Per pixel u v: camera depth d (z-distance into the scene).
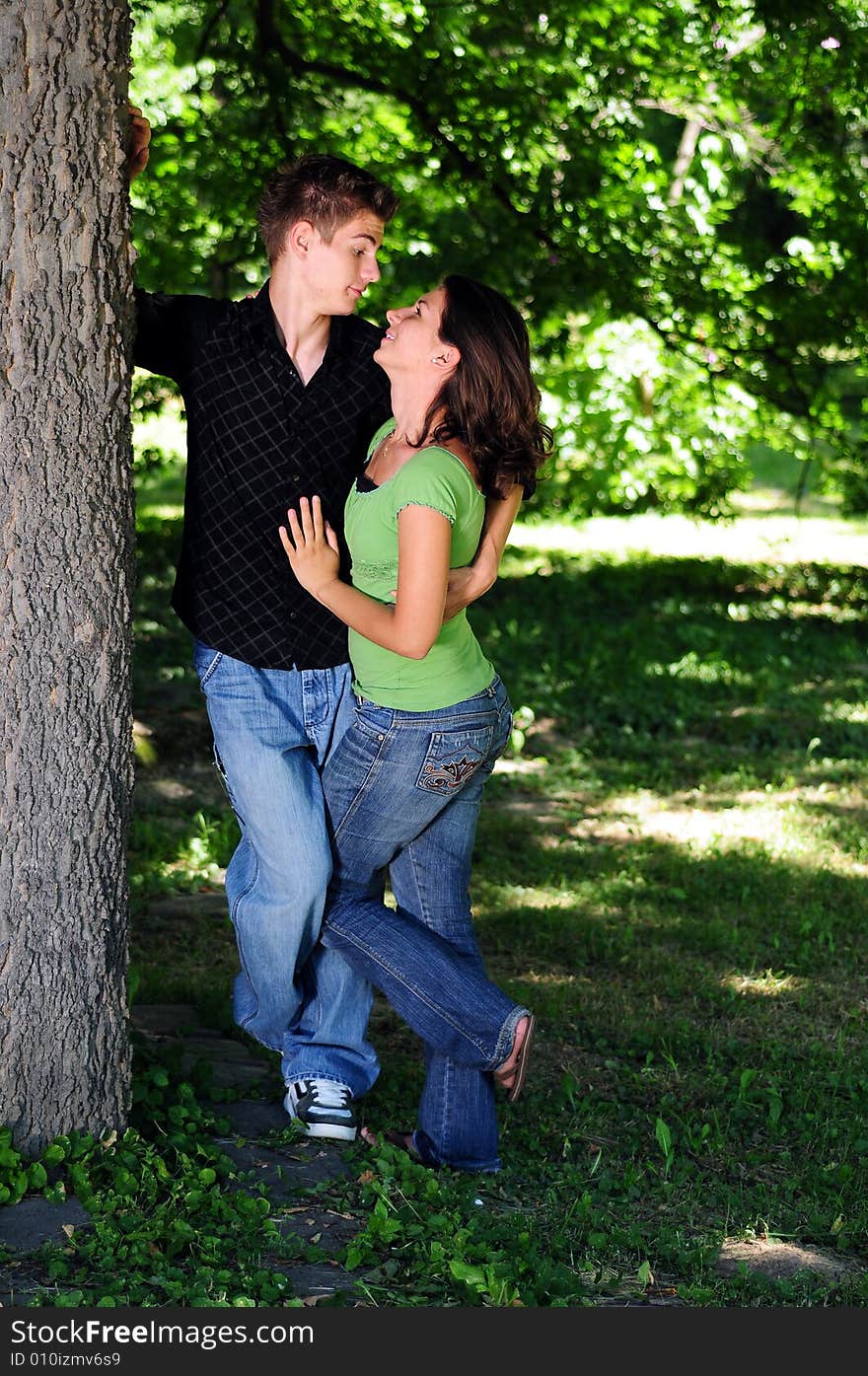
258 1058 4.86
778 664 12.67
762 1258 3.74
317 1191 3.73
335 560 3.65
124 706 3.61
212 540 3.98
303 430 3.92
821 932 6.68
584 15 12.66
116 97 3.44
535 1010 5.68
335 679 4.03
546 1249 3.62
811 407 15.74
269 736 3.97
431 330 3.57
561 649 12.69
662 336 15.34
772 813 8.78
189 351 3.91
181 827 7.90
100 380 3.48
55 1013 3.54
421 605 3.49
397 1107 4.55
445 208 14.61
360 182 3.79
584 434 19.58
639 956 6.36
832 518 22.89
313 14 12.80
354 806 3.84
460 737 3.72
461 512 3.55
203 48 12.76
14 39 3.30
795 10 12.57
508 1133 4.45
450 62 12.80
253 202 13.22
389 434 3.81
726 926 6.77
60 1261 3.13
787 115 14.19
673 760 9.91
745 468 18.81
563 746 10.10
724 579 16.98
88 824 3.54
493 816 8.49
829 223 14.54
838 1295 3.53
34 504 3.42
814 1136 4.58
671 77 13.48
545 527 20.89
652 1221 3.93
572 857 7.76
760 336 15.12
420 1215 3.62
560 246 13.93
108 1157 3.57
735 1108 4.74
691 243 14.67
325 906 3.97
